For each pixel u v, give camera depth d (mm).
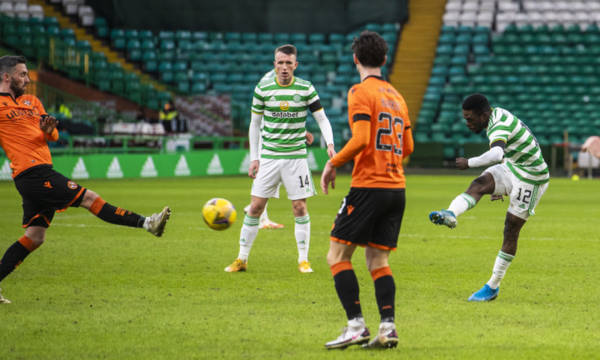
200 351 14711
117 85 105312
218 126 104625
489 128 19500
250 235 24469
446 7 129500
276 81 24625
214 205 20938
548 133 113000
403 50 124062
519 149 19438
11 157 18766
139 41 118562
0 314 17828
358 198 14828
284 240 32938
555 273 24484
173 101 102938
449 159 111562
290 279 23062
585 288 21781
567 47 123375
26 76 19188
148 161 85438
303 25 121438
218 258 27484
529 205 19609
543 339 15781
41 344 15164
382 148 14836
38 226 19125
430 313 18328
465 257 28016
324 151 101125
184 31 120312
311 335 16031
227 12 119938
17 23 103812
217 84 117875
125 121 97938
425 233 35938
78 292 20656
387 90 15180
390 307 14820
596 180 90375
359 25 122750
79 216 43156
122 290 21016
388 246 15117
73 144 85312
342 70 119438
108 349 14812
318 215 45406
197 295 20359
